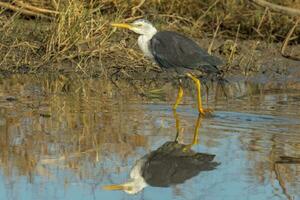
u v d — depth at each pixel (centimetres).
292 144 1074
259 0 1691
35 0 1827
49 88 1459
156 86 1514
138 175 941
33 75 1575
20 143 1067
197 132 1139
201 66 1302
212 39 1752
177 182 925
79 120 1203
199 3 1880
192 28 1792
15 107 1286
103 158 1007
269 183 912
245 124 1191
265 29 1825
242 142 1082
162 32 1351
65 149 1043
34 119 1205
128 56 1653
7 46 1636
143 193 874
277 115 1251
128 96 1404
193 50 1305
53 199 850
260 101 1362
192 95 1430
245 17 1845
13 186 895
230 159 1005
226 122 1205
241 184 912
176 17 1830
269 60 1664
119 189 892
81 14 1664
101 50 1644
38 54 1664
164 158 1009
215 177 934
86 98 1377
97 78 1568
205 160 998
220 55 1680
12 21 1684
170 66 1321
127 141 1088
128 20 1753
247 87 1503
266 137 1112
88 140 1089
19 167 965
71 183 910
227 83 1545
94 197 859
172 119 1226
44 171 952
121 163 989
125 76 1590
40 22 1783
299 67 1634
